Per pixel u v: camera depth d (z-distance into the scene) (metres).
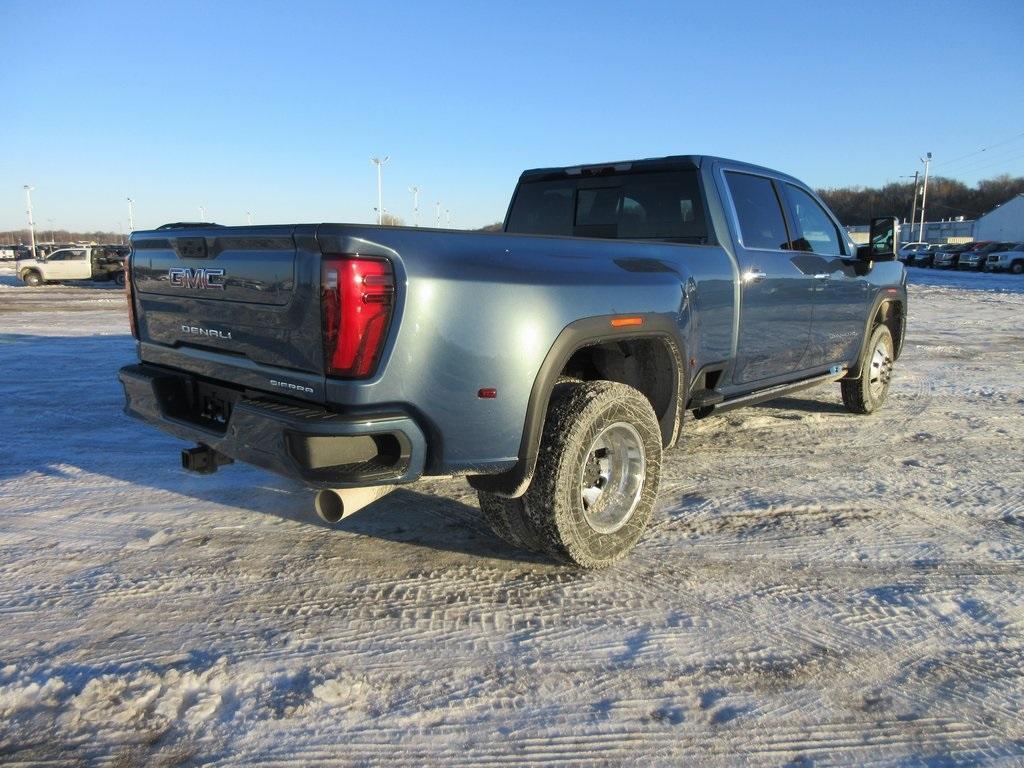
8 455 5.18
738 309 4.33
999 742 2.28
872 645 2.82
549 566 3.46
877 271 6.11
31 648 2.74
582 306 3.11
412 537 3.79
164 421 3.40
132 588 3.22
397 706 2.43
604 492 3.43
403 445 2.71
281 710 2.39
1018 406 6.94
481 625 2.94
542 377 2.97
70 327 13.51
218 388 3.19
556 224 5.25
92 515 4.06
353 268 2.55
